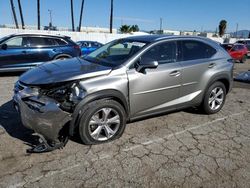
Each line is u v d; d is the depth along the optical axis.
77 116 3.34
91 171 2.99
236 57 17.08
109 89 3.47
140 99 3.88
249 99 6.61
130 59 3.79
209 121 4.77
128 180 2.87
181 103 4.46
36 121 3.15
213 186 2.85
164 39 4.24
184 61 4.38
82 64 3.95
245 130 4.43
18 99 3.38
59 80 3.30
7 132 3.85
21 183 2.72
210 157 3.45
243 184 2.90
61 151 3.39
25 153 3.29
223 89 5.13
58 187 2.69
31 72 3.84
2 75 8.39
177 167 3.17
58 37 8.80
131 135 3.98
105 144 3.64
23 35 8.16
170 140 3.89
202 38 4.86
